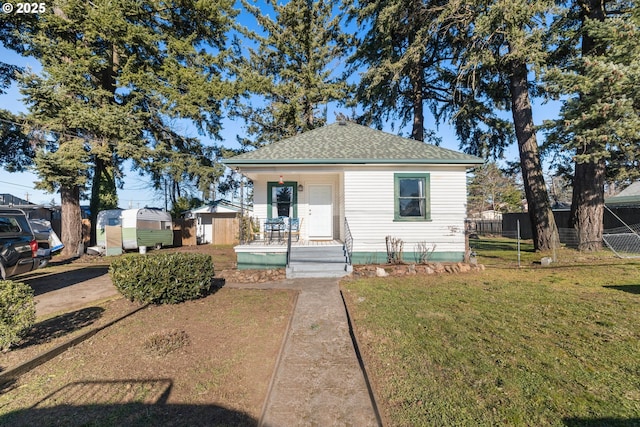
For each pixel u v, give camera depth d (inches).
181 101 602.9
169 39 603.5
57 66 488.4
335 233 459.5
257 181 462.9
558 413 102.2
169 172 665.0
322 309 220.5
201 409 110.4
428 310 207.6
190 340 168.1
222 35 691.4
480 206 1787.6
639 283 267.7
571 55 498.0
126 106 560.4
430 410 105.8
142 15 577.3
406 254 382.9
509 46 454.3
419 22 592.4
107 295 273.4
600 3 423.2
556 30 437.7
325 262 349.7
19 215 283.7
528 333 166.2
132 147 551.8
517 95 481.7
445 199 385.7
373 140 450.3
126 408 110.5
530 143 471.5
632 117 317.7
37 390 121.9
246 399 116.5
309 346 163.0
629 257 372.2
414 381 123.5
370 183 385.7
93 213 649.6
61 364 142.3
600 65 317.4
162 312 215.9
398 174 385.7
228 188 960.3
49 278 360.8
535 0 403.5
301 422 104.7
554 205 1129.4
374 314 201.9
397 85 661.9
